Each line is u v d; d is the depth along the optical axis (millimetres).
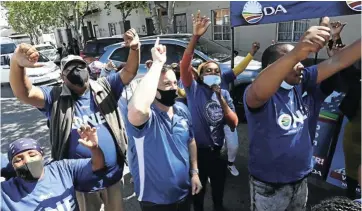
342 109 2549
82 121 2213
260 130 1813
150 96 1646
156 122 1819
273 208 1965
